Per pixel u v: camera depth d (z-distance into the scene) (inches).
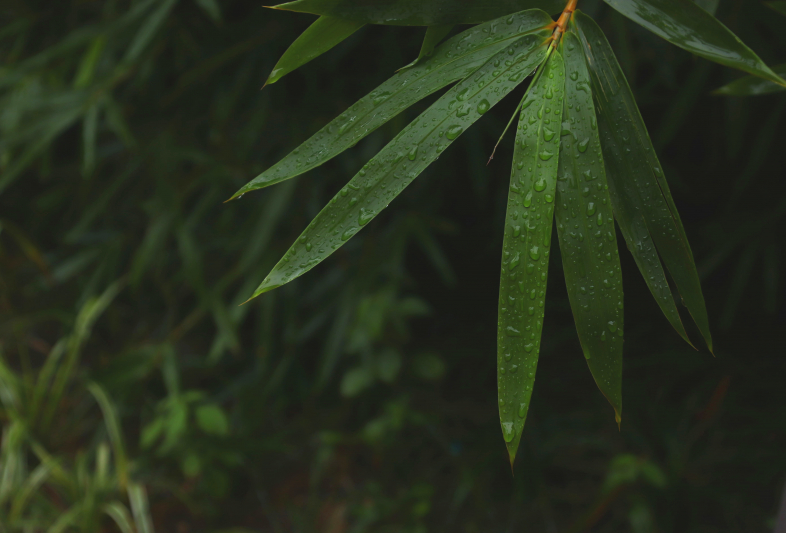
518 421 22.0
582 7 45.8
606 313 22.3
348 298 61.3
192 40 67.4
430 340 76.3
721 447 59.3
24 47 78.9
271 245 65.9
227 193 66.6
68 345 64.1
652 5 22.5
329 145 22.9
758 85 25.7
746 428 60.4
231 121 69.9
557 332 73.9
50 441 63.1
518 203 22.2
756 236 58.9
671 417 61.9
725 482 56.7
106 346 80.4
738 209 64.8
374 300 56.6
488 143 67.8
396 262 60.7
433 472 60.7
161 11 56.9
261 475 63.3
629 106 22.7
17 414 59.7
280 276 22.4
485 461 58.6
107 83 61.4
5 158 65.0
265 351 63.8
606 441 59.9
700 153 66.4
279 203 60.0
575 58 22.5
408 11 23.1
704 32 22.2
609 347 22.3
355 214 22.5
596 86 22.8
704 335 22.8
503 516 56.2
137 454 63.5
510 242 22.2
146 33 56.6
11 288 81.8
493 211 73.7
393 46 62.5
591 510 50.0
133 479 57.7
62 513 54.2
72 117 60.7
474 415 65.7
